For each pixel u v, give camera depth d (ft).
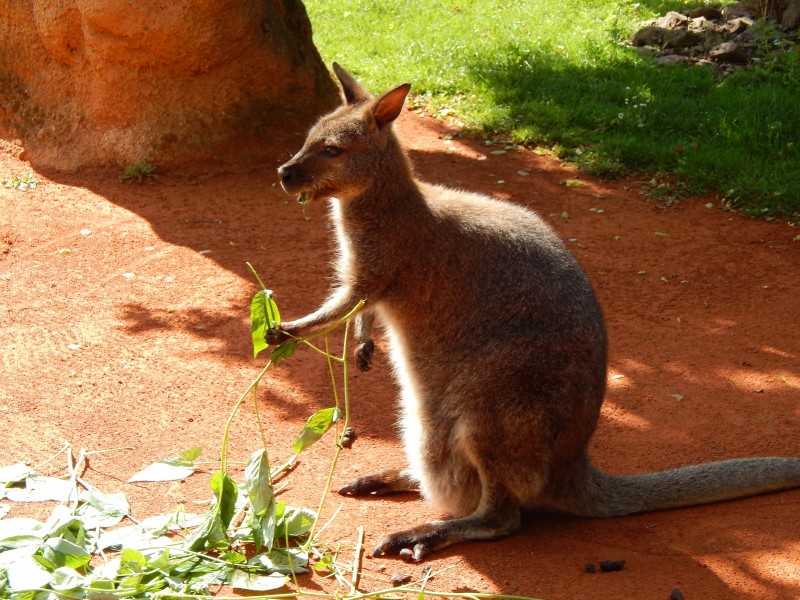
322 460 20.22
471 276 17.94
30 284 28.43
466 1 62.59
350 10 60.39
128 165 37.65
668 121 42.37
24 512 17.69
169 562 15.79
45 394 22.33
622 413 22.33
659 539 17.39
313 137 18.97
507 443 16.88
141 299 27.81
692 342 25.94
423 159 39.70
